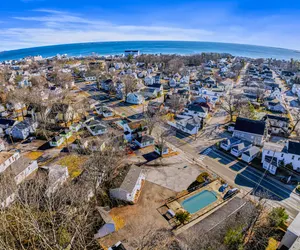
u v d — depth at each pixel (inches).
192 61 7042.3
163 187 1381.6
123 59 7465.6
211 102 3009.4
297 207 1226.6
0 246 622.5
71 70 5413.4
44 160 1660.9
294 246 874.8
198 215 1159.0
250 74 5369.1
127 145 1868.8
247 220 1013.2
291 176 1491.1
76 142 1813.5
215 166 1610.5
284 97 3681.1
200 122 2265.0
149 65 6289.4
